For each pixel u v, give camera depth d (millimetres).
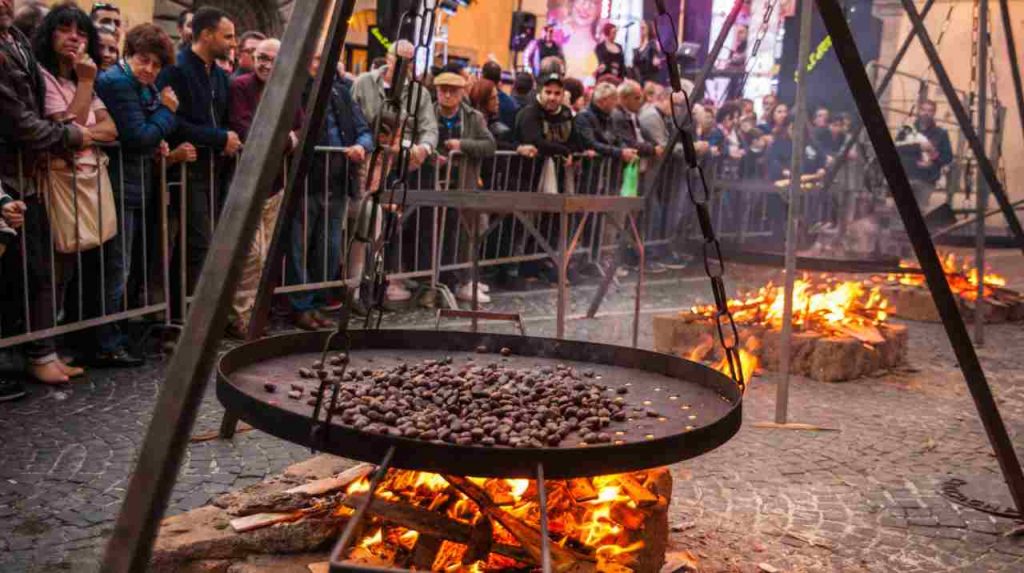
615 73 12445
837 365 6602
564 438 2559
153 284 6461
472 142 8516
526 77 10062
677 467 4676
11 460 4281
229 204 1998
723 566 3561
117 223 5910
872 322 7305
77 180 5500
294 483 3352
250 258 6844
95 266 5871
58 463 4281
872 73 17219
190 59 6359
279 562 2955
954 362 7484
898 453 5086
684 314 7133
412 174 8164
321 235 7500
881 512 4211
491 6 15836
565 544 2936
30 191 5289
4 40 5039
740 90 6996
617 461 2287
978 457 5070
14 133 5047
